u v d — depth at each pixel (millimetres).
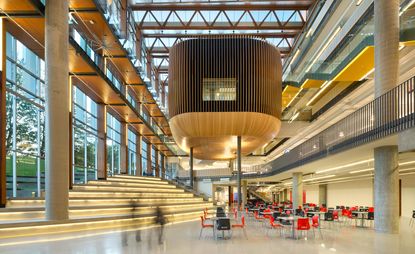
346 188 36062
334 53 24031
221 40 23234
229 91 22875
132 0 29625
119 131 29406
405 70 18641
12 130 13305
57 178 12125
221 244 11164
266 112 23328
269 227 16375
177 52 23750
